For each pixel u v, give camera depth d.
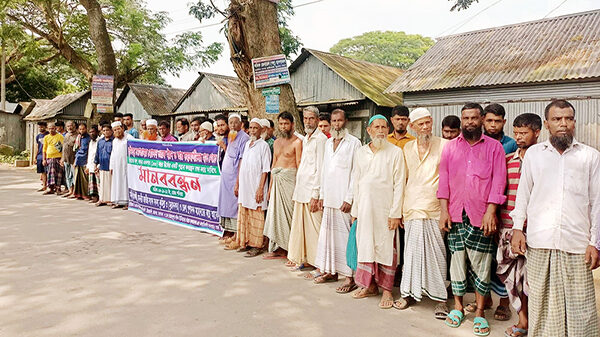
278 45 7.07
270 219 5.10
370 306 3.77
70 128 10.11
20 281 4.18
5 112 25.75
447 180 3.48
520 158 3.26
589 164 2.71
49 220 7.23
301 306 3.71
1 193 10.64
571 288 2.73
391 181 3.81
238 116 5.86
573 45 10.75
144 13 21.30
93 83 14.84
